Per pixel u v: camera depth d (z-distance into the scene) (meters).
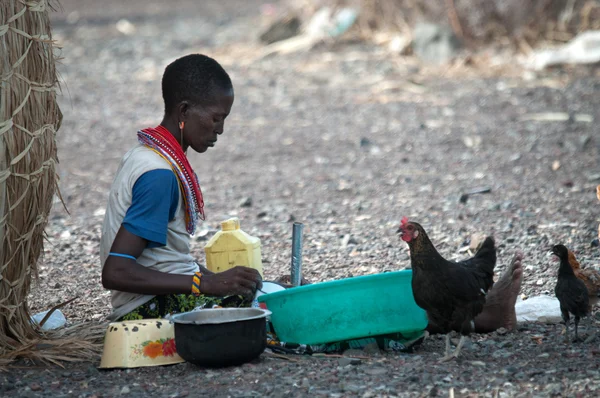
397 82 39.62
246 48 49.94
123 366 10.65
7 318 11.31
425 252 10.19
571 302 11.17
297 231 12.23
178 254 11.13
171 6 81.50
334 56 45.66
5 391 9.98
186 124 11.04
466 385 9.62
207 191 24.19
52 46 11.90
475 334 11.98
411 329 10.71
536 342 11.41
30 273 11.70
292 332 10.83
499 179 23.70
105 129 33.59
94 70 46.47
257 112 36.03
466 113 33.44
